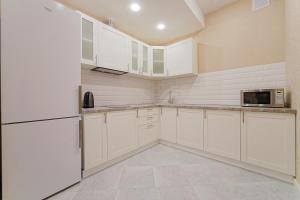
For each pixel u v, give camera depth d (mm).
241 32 2375
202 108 2273
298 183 1459
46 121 1322
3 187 1100
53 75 1358
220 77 2619
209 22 2744
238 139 1925
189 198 1358
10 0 1095
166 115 2797
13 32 1112
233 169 1898
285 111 1559
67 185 1489
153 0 1988
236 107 1938
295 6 1528
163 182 1616
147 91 3461
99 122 1843
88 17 2002
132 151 2369
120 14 2314
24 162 1196
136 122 2414
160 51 3154
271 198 1343
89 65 2064
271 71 2098
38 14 1245
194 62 2789
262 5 2172
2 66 1073
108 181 1636
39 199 1285
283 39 2000
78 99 1570
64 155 1458
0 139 1088
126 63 2527
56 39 1372
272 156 1667
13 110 1130
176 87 3279
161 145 2854
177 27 2760
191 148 2463
